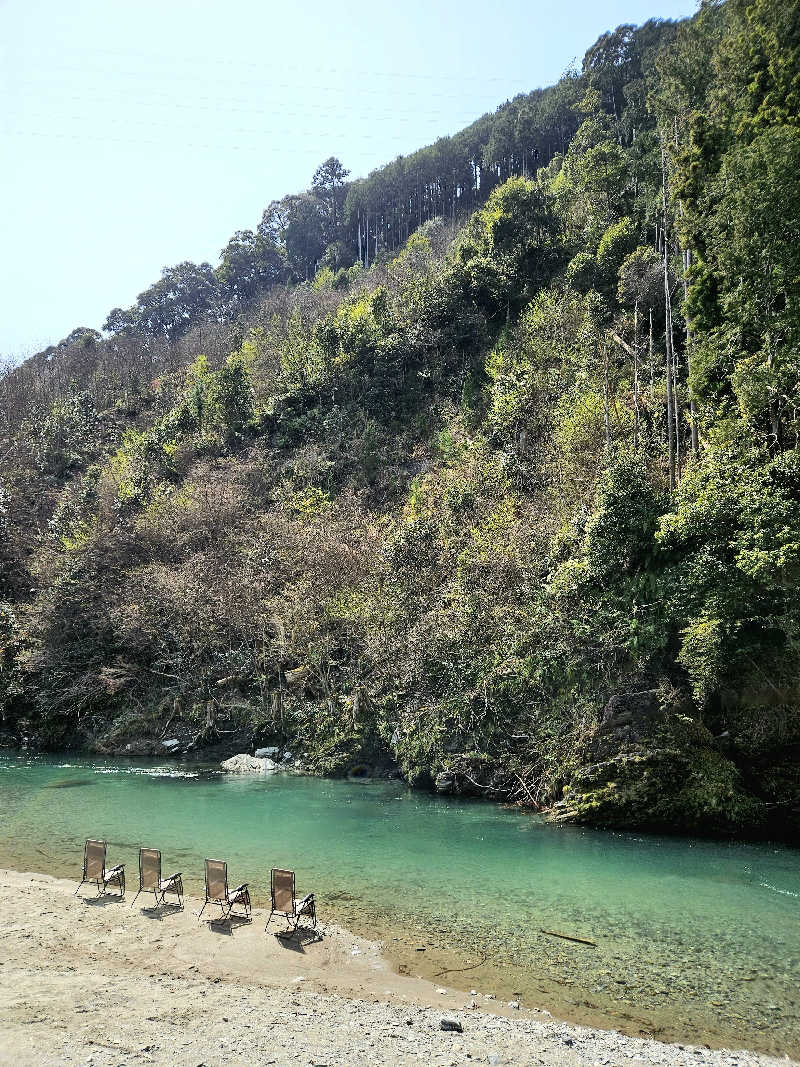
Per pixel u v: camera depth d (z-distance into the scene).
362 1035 7.79
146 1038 7.49
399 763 23.14
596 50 79.00
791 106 23.36
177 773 24.67
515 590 23.30
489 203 53.38
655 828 17.19
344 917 11.70
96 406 63.72
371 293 55.91
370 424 43.34
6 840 16.25
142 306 102.38
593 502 22.91
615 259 40.47
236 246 102.38
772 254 20.55
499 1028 8.11
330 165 111.62
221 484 40.41
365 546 31.22
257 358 58.09
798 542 16.12
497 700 21.34
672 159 29.88
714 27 36.81
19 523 44.72
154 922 11.32
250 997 8.77
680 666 18.88
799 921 11.66
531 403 35.09
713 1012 8.69
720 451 19.80
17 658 32.53
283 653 28.12
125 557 36.06
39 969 9.42
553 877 13.79
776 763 17.77
